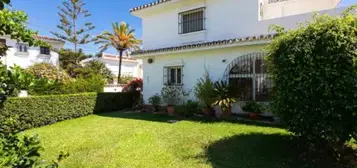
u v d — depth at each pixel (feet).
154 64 43.86
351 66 13.44
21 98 28.04
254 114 30.01
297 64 15.29
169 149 19.33
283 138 20.54
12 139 6.41
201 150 18.69
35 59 72.69
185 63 39.11
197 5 40.88
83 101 38.63
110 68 103.86
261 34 34.24
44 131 27.63
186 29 42.88
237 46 32.19
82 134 25.62
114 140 22.58
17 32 6.31
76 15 87.92
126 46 88.74
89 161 17.13
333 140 14.43
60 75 56.39
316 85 14.48
